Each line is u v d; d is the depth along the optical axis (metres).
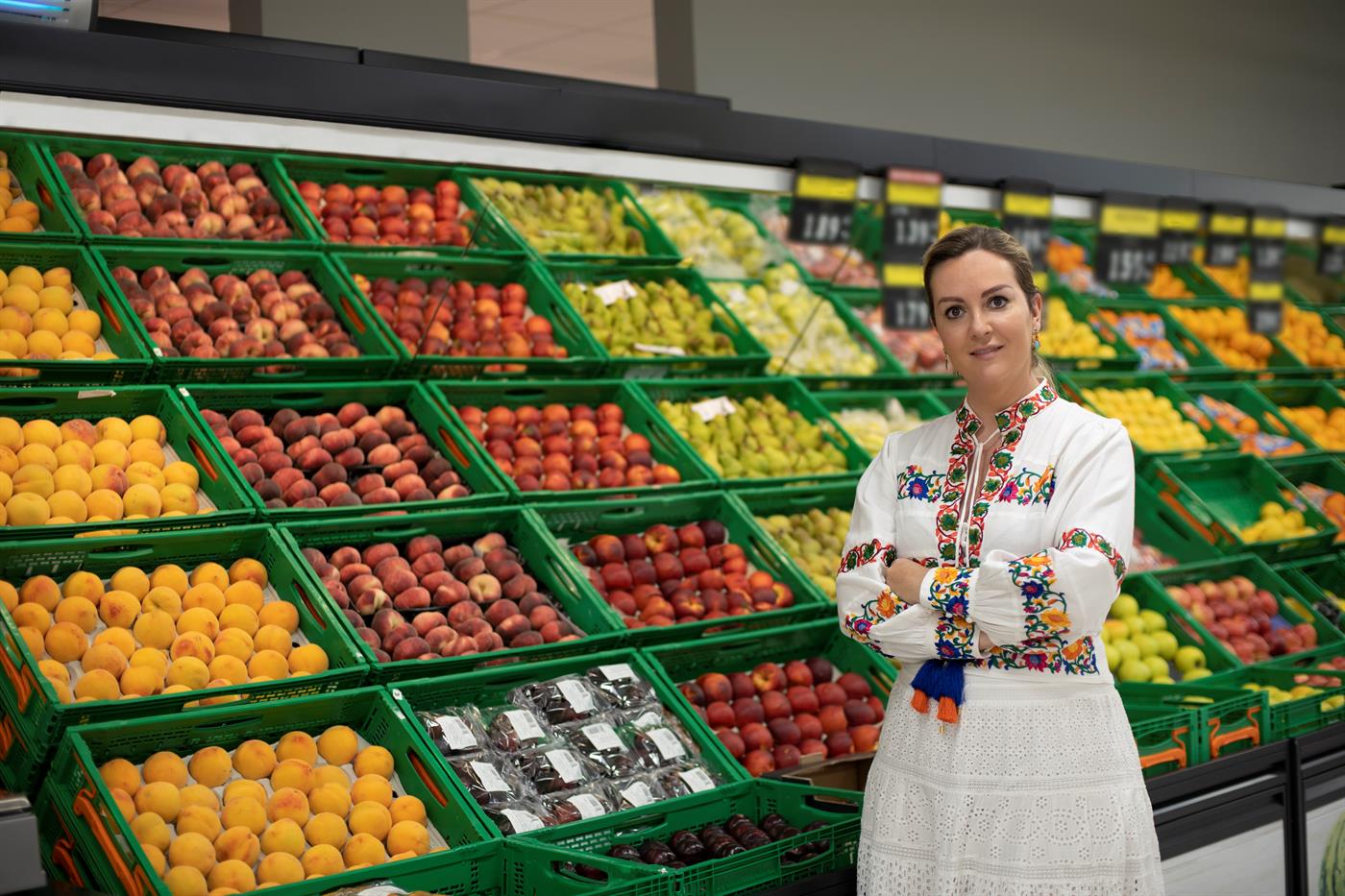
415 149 2.63
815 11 6.41
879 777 2.24
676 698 3.04
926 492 2.24
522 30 9.40
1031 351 2.24
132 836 2.12
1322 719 3.62
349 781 2.57
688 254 4.50
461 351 3.84
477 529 3.36
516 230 4.14
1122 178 4.18
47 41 2.24
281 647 2.74
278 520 3.01
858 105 6.57
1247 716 3.41
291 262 3.71
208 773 2.44
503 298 4.09
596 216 4.33
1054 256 5.34
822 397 4.57
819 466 4.26
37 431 2.88
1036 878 2.06
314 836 2.39
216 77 2.38
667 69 6.12
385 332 3.62
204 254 3.54
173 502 2.92
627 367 4.08
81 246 3.31
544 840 2.49
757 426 4.28
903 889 2.16
